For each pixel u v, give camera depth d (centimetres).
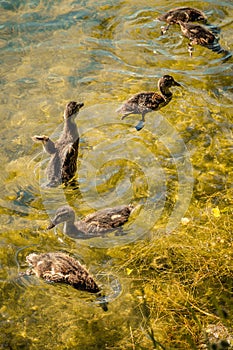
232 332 298
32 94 381
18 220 331
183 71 390
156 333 300
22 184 343
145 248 322
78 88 384
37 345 298
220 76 386
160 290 310
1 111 372
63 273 311
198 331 299
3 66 396
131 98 370
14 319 303
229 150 355
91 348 297
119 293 309
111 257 320
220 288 310
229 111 371
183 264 317
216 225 327
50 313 305
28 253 321
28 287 311
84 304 307
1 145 358
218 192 339
